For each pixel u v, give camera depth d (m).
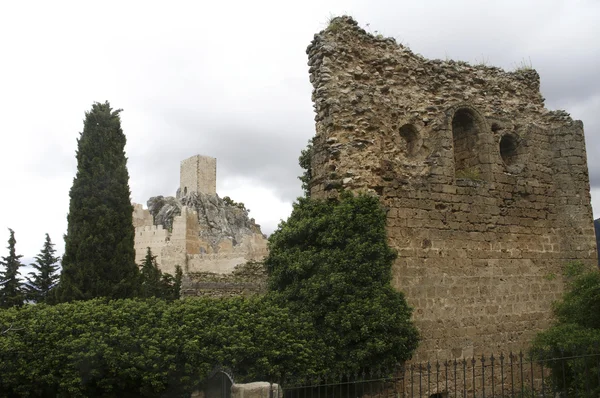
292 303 17.25
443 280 19.42
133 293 23.14
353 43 20.28
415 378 18.09
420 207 19.48
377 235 17.58
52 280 37.41
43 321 14.35
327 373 15.79
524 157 22.81
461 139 22.62
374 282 17.05
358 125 19.09
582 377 15.22
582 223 22.75
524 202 22.23
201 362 14.19
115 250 23.19
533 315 21.34
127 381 14.05
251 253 67.06
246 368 14.87
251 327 15.45
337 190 18.36
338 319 16.47
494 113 22.45
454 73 22.17
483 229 20.78
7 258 33.78
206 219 117.00
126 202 24.34
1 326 14.18
